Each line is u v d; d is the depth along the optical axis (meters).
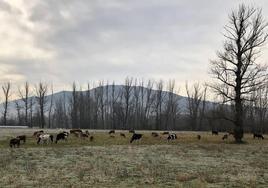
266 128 114.75
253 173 28.00
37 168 28.33
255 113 118.12
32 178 24.36
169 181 24.11
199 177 25.62
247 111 109.44
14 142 45.56
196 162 33.31
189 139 63.94
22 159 33.06
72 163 31.11
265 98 117.69
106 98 146.62
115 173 26.52
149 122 142.75
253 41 57.16
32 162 31.30
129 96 140.38
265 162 34.59
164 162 32.72
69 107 152.62
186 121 141.38
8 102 127.44
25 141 52.78
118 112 138.50
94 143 52.28
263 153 42.38
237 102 58.06
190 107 135.00
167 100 140.50
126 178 24.86
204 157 37.16
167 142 56.34
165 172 27.34
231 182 24.22
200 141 59.91
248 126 111.75
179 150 42.91
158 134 74.94
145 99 154.38
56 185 22.30
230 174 27.27
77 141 55.09
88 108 140.00
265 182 24.56
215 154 40.09
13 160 32.31
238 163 33.53
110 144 51.00
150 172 27.12
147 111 140.12
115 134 74.88
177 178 24.89
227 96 58.19
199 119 133.62
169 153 39.66
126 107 135.38
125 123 134.50
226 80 58.22
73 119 139.25
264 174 27.69
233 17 57.41
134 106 141.88
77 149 41.66
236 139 57.88
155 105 139.38
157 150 42.31
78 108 140.12
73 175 25.62
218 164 32.50
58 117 153.12
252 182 24.27
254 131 111.12
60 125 151.88
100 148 43.25
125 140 59.00
